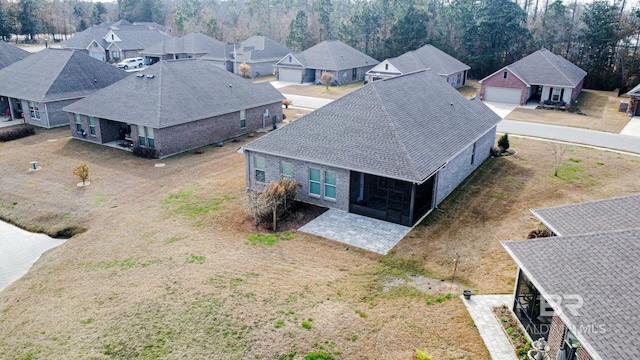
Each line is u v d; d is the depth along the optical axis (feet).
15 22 347.36
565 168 96.17
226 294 51.03
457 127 88.17
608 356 31.35
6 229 72.74
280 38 360.48
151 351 42.63
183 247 62.69
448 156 75.46
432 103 92.07
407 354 41.96
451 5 270.05
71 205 78.54
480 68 242.37
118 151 108.06
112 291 52.54
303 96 185.26
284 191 70.64
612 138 120.37
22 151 108.47
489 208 75.92
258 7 383.24
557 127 133.69
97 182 88.53
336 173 72.74
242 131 124.16
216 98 117.80
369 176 77.20
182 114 106.42
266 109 131.13
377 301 50.26
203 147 111.86
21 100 133.69
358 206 72.74
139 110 105.81
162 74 115.55
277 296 50.72
